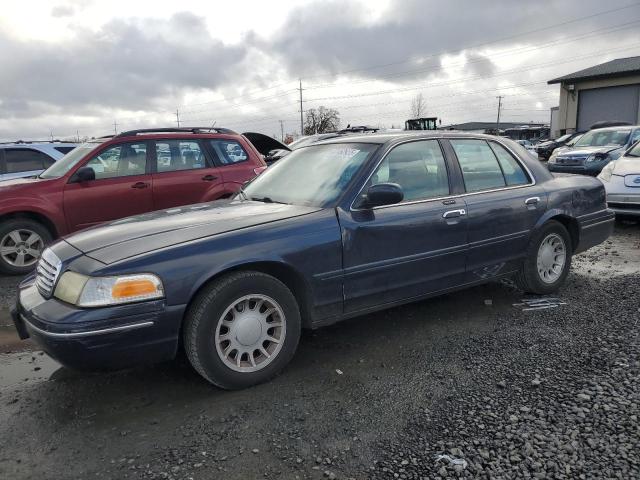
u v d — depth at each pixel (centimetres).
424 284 420
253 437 287
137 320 303
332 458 267
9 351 427
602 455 261
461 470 254
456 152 455
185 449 278
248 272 337
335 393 335
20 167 946
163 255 314
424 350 396
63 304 306
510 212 467
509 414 300
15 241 661
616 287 536
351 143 438
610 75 3120
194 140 759
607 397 313
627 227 895
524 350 389
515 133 4912
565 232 519
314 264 360
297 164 460
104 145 707
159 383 355
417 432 287
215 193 751
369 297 391
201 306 321
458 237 432
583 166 1288
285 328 353
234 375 335
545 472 250
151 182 718
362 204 384
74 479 256
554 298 508
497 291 535
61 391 349
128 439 289
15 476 259
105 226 378
